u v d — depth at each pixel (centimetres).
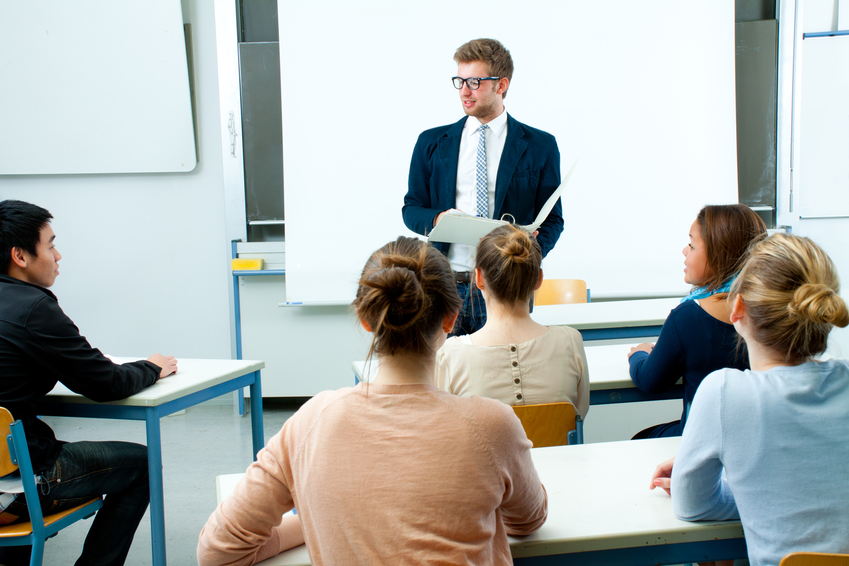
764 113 336
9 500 135
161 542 151
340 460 68
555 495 92
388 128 327
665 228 337
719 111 331
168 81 333
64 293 351
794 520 76
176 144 339
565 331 129
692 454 82
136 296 353
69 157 339
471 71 198
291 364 339
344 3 321
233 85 329
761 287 83
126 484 153
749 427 78
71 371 139
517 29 325
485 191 206
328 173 327
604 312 230
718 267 134
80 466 143
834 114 337
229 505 74
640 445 113
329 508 67
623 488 95
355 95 325
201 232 349
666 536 82
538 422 119
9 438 128
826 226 343
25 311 137
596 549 81
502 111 209
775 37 332
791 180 338
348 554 66
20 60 331
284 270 331
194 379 166
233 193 335
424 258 76
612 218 336
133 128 338
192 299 352
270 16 331
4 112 335
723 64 329
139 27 328
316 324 337
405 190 329
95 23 328
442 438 67
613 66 328
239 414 339
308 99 324
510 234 125
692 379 134
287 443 74
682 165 334
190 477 251
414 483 66
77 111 336
